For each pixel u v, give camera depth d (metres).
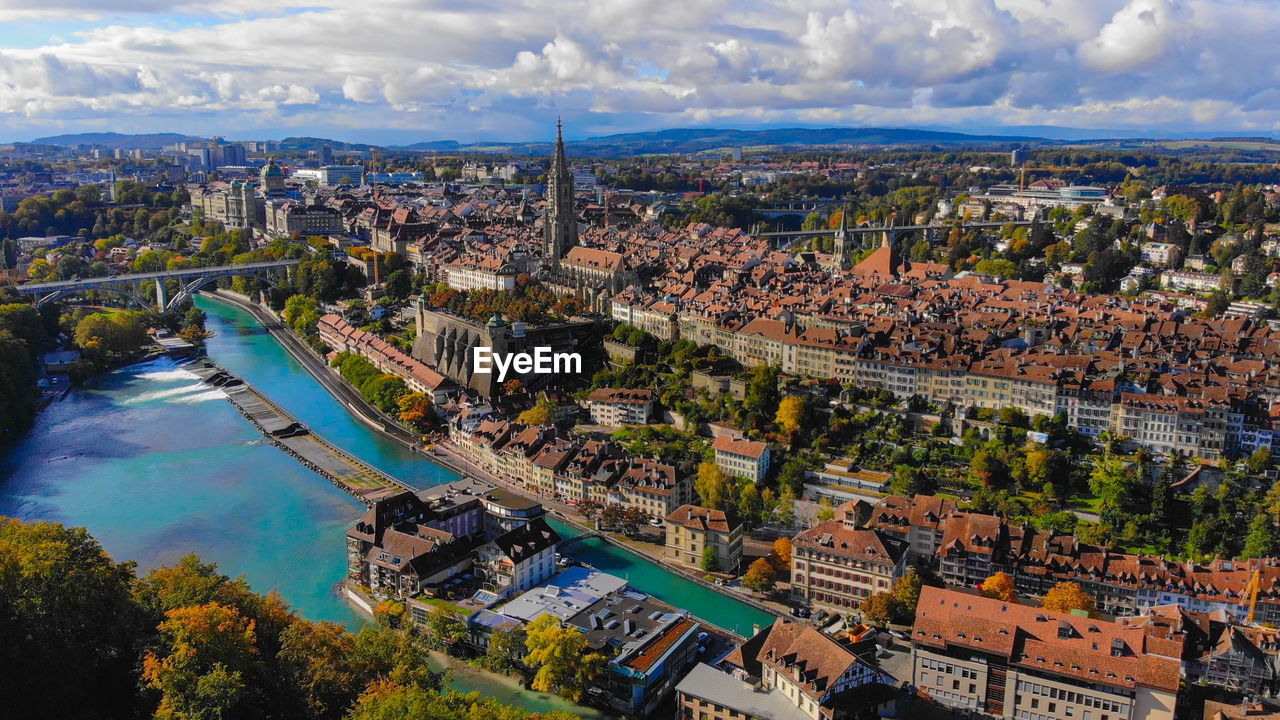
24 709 193.12
